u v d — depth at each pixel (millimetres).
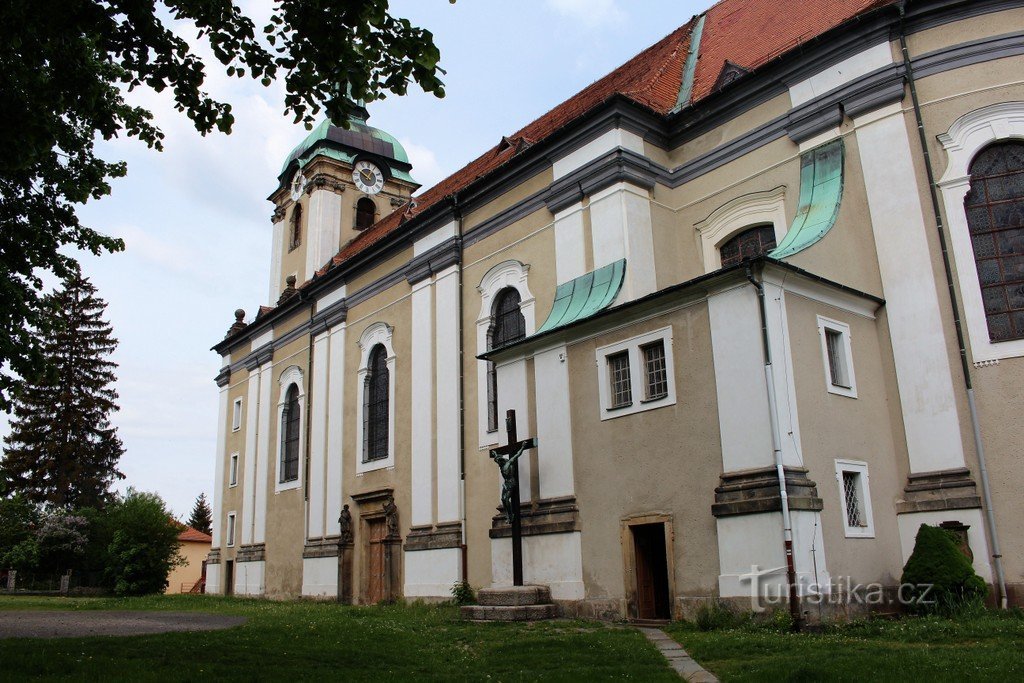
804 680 8148
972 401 14562
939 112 15961
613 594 15383
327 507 28547
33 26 10281
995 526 13938
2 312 13578
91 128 14273
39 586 47094
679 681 8656
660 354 15508
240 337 37812
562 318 18734
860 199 16516
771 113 18641
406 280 26531
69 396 50469
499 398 18797
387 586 24422
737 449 13680
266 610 22250
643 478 15227
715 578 13695
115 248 15828
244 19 10234
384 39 9859
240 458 36531
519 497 17547
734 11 23734
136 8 10328
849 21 16969
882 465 14836
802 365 13922
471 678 9117
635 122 19812
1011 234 15234
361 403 27781
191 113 10930
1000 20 15906
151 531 41750
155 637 12727
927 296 15344
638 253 18844
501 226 22766
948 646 10227
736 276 14047
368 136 38344
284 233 38938
